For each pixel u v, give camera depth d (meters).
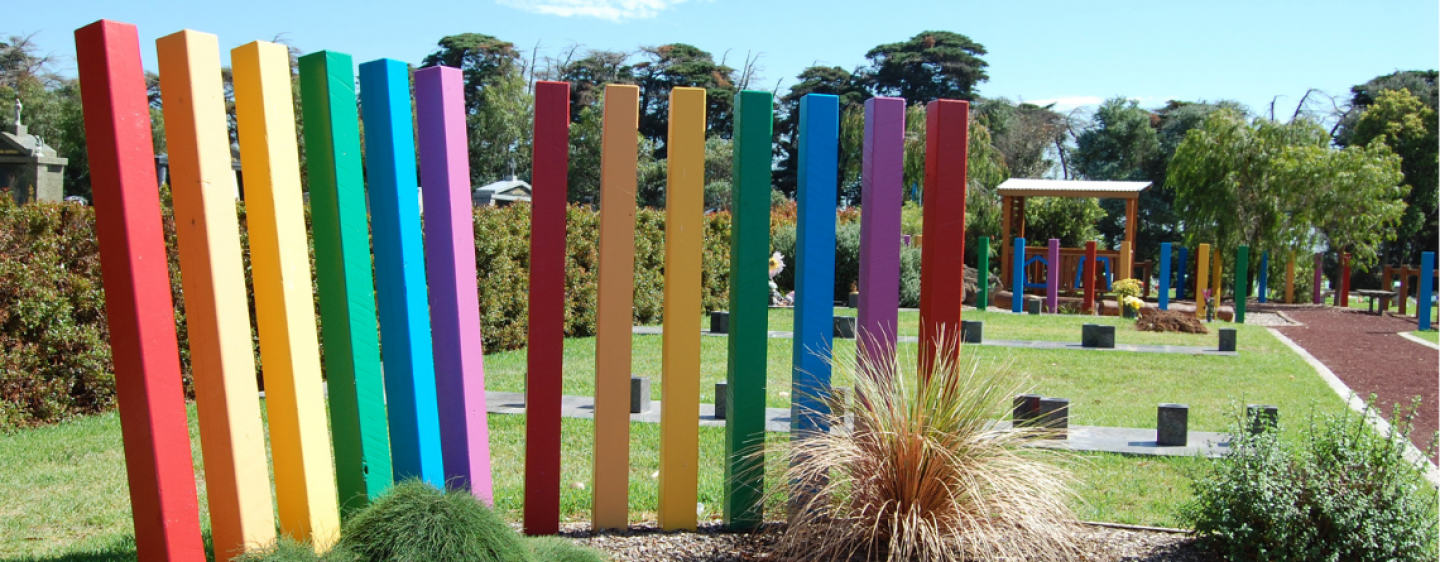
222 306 2.93
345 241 3.19
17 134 18.16
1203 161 24.52
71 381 6.62
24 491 4.66
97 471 5.07
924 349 3.72
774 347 11.56
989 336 13.84
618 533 3.77
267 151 3.02
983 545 3.20
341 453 3.32
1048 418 6.13
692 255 3.72
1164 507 4.54
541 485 3.70
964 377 3.54
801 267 3.75
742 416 3.78
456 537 2.79
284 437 3.18
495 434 6.17
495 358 10.45
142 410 2.83
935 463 3.29
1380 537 3.31
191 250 2.92
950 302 3.69
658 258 15.16
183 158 2.88
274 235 3.05
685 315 3.75
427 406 3.42
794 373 3.83
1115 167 47.19
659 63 55.28
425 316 3.42
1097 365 10.48
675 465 3.80
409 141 3.36
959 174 3.68
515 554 2.91
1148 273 25.88
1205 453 5.82
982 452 3.36
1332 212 23.50
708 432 6.25
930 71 52.31
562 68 54.88
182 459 2.91
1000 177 35.12
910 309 19.34
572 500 4.46
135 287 2.77
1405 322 18.67
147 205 2.79
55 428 6.24
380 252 3.33
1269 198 23.73
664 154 54.34
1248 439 3.70
